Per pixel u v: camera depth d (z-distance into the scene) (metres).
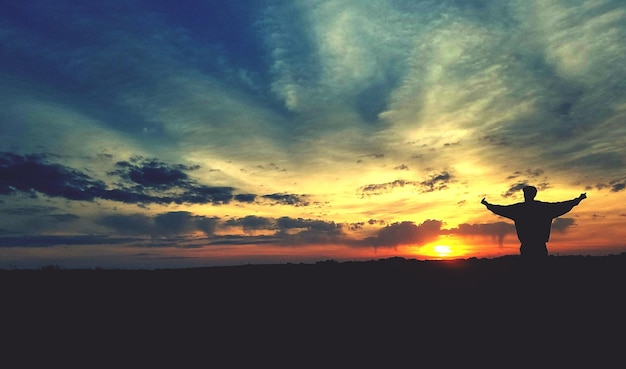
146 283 14.81
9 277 15.05
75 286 14.12
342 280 15.04
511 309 10.76
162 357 9.14
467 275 14.55
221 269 17.16
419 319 11.16
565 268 12.97
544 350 8.66
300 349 9.55
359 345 9.69
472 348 9.09
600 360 8.06
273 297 13.41
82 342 9.91
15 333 10.24
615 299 10.76
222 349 9.61
